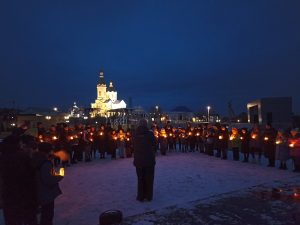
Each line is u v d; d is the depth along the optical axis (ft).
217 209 23.32
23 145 19.65
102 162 51.42
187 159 52.70
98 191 30.14
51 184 17.48
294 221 20.51
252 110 83.25
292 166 43.93
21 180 16.58
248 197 26.66
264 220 20.75
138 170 26.40
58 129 47.83
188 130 65.16
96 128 64.23
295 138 38.96
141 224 20.26
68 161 47.21
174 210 23.31
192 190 29.66
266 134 43.86
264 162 48.44
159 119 167.73
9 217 16.47
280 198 26.20
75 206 25.09
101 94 414.62
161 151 59.57
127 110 175.94
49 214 17.85
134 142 26.55
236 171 39.86
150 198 26.35
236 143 50.67
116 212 20.52
